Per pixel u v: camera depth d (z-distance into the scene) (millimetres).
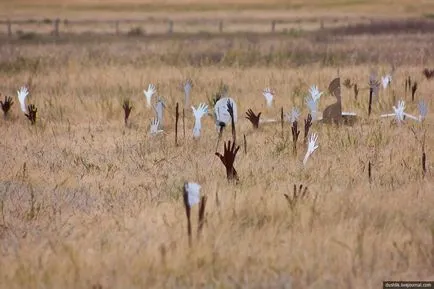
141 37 197500
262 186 40250
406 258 29641
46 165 49688
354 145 53281
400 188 40094
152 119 67562
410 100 74062
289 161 48500
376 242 30922
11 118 68750
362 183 41531
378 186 40750
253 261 29344
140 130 62375
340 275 28016
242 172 45125
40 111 72500
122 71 103062
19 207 39844
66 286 27781
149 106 71562
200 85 87875
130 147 55156
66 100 77938
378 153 50156
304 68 104375
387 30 196500
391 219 33906
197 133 56281
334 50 130750
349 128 60344
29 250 31844
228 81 90875
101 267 29062
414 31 191000
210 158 50031
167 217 35500
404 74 93125
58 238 33688
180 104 75688
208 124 65000
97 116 69812
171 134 60156
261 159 49312
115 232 34062
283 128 61281
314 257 29438
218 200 36594
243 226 33594
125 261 29375
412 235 31375
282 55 120500
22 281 28234
